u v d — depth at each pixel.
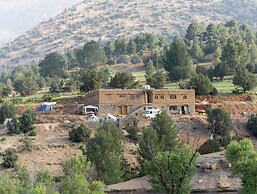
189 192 90.94
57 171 131.50
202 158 109.38
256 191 85.56
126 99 171.50
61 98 199.38
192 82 192.12
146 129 122.06
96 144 116.69
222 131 150.62
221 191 97.31
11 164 131.75
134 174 117.56
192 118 159.75
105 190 104.06
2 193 84.19
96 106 171.38
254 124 154.88
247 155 90.06
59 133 154.50
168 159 89.31
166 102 173.00
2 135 153.88
